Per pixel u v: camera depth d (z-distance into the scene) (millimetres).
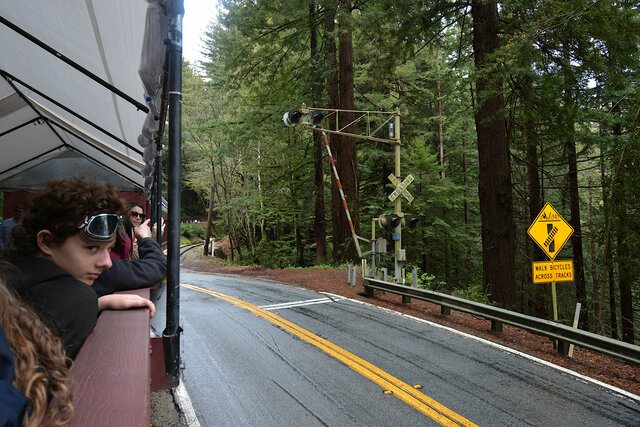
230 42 19234
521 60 9828
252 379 5191
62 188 1225
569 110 11562
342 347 6492
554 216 7367
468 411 4434
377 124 22844
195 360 5848
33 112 7297
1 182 10375
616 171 11859
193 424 4039
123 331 1521
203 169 30406
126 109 4742
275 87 21062
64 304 1169
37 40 3791
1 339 572
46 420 725
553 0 9844
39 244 1238
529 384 5199
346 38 16156
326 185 24406
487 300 11344
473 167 26562
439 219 22047
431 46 13906
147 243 2488
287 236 29156
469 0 12219
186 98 28297
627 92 11734
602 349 5777
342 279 13969
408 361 5922
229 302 10117
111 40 3146
